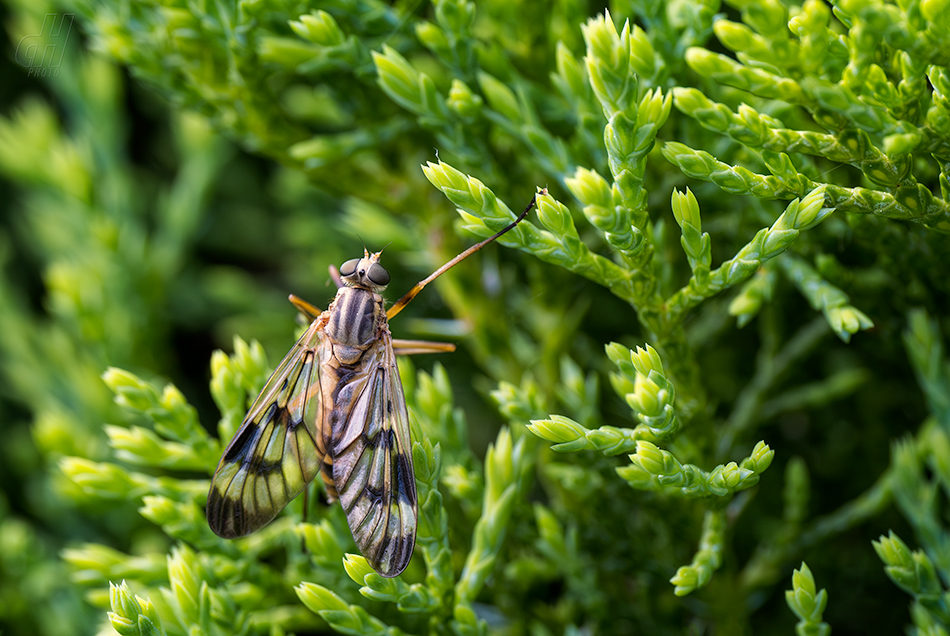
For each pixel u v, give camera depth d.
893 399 0.16
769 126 0.14
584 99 0.15
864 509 0.15
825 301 0.15
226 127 0.16
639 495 0.15
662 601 0.15
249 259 0.19
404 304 0.15
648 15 0.15
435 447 0.14
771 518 0.16
